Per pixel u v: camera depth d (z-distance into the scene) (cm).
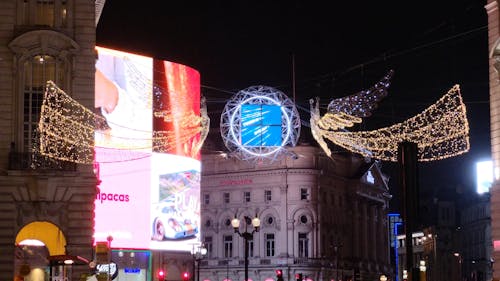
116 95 7394
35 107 4425
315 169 10694
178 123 8031
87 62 4478
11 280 4250
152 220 7675
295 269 10462
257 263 10638
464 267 14925
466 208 14975
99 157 7212
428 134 5072
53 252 4509
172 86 7994
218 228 10950
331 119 7731
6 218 4284
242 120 9731
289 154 10631
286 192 10625
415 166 2712
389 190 13838
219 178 11025
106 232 7269
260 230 10681
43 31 4412
